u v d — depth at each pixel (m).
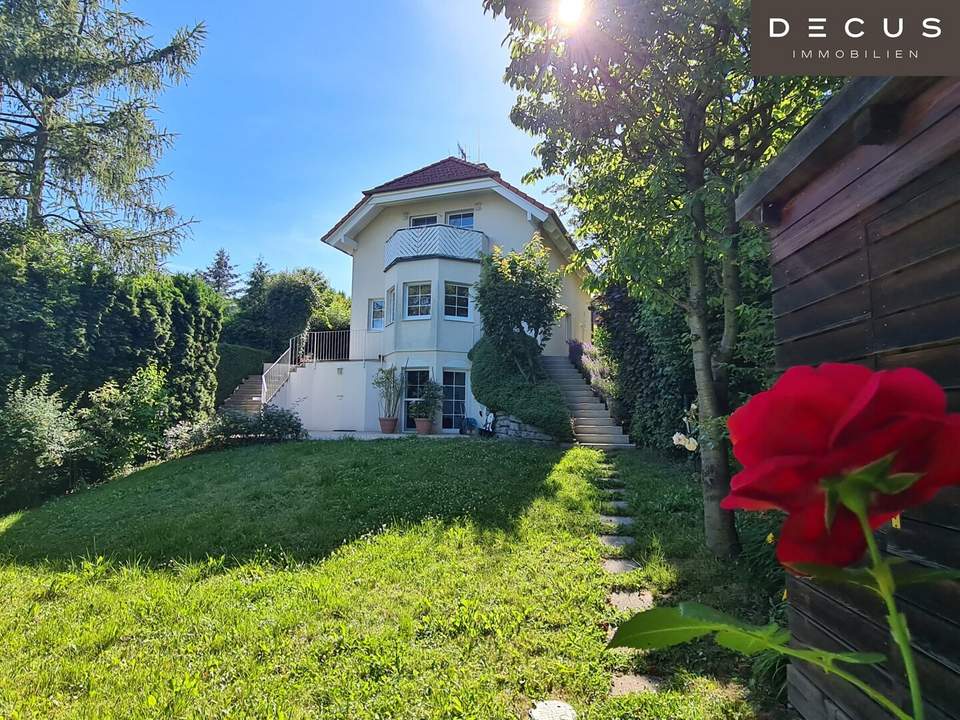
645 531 5.01
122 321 11.15
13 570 4.55
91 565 4.45
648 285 4.48
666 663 2.74
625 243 4.33
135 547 5.02
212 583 4.03
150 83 11.94
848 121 1.55
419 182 16.56
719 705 2.34
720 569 3.90
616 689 2.55
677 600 3.47
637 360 10.29
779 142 4.23
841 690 1.78
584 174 4.79
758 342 4.34
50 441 8.30
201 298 13.61
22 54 10.46
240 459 9.55
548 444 10.62
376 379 14.49
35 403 8.45
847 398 0.68
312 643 3.03
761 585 3.52
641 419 10.18
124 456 9.70
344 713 2.40
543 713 2.32
